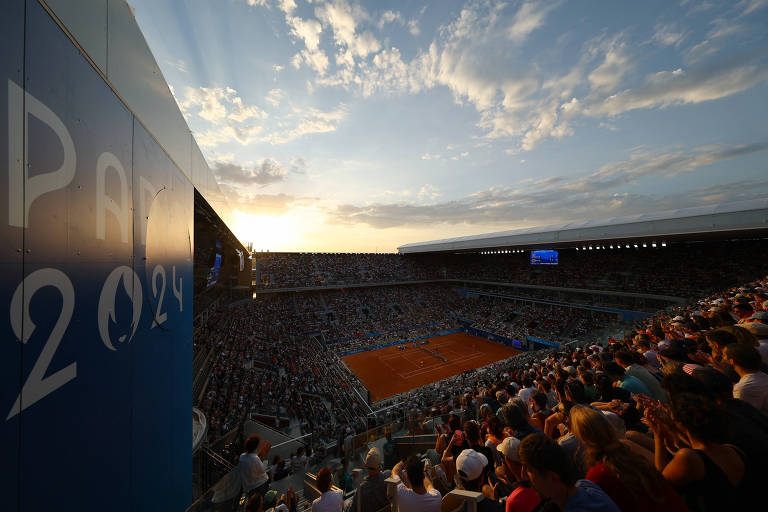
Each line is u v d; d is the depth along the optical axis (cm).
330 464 761
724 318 650
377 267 5788
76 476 219
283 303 4403
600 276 4356
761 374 332
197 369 1461
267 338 2897
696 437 228
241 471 515
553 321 4194
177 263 486
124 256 308
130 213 325
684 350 513
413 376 3084
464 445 454
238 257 2789
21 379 173
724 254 3616
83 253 241
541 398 537
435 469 446
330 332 3966
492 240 4775
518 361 2708
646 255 4234
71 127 230
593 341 2338
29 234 185
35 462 181
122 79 318
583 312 4175
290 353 2703
